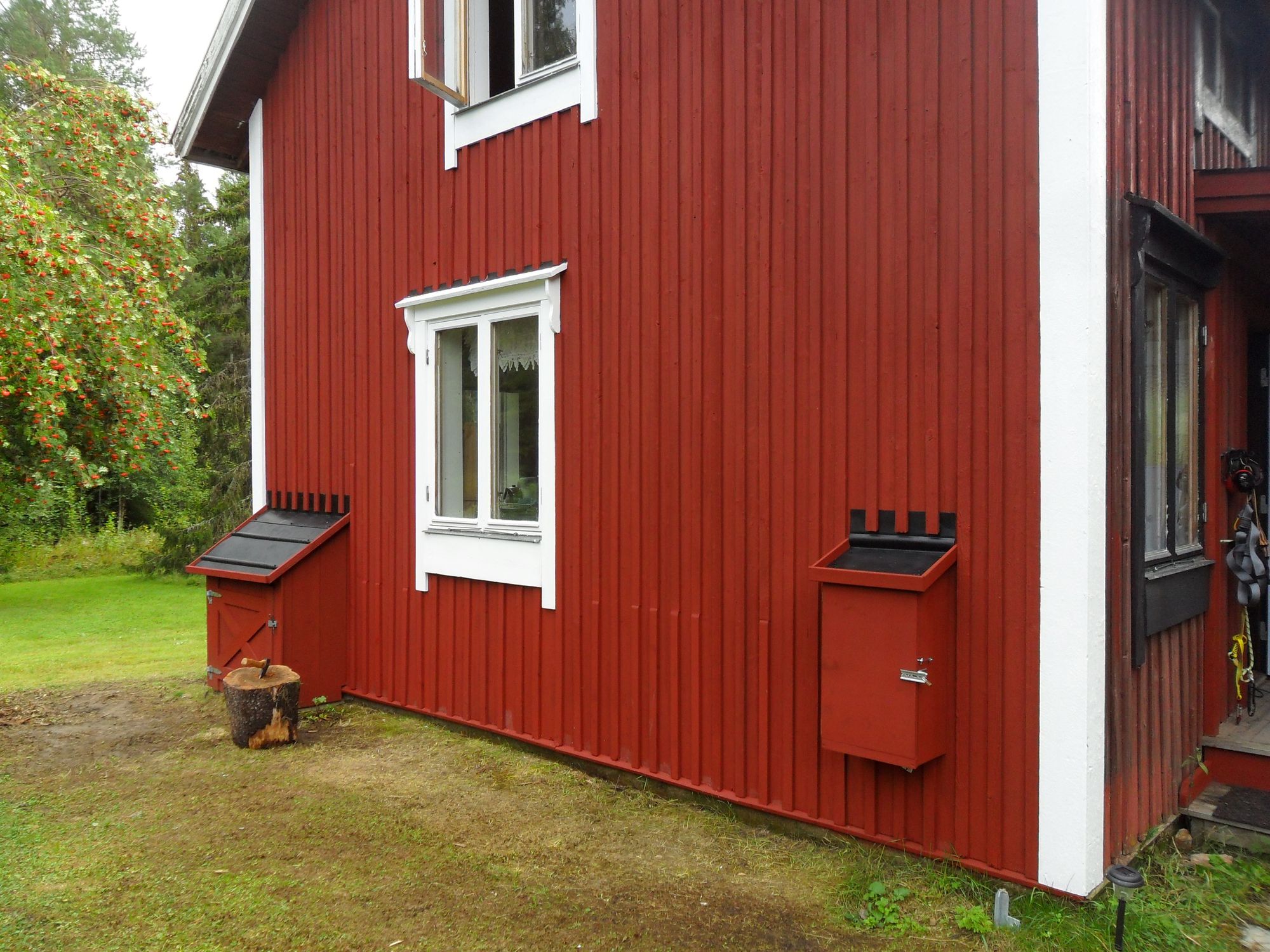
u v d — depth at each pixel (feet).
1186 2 14.89
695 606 15.35
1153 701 13.28
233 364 59.26
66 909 11.85
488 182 19.07
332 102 22.84
